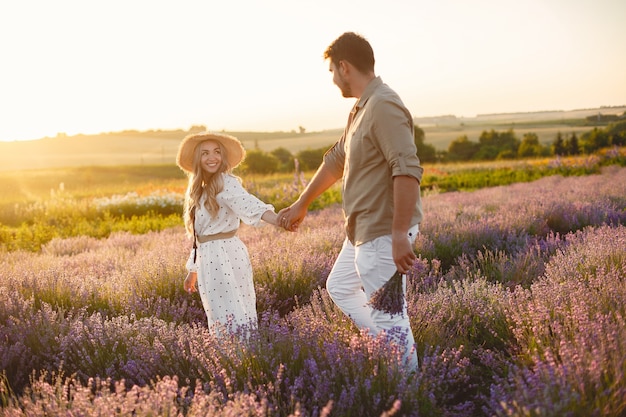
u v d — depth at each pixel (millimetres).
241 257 3998
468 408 2920
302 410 2541
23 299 4641
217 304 3906
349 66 3232
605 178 18000
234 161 4188
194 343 3330
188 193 4047
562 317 3453
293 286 5199
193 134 3955
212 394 2570
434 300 4211
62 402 2588
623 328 2939
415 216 3076
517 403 2381
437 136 120750
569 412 2219
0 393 3098
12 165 103562
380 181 3094
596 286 3965
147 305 4824
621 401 2432
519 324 3527
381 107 2973
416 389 2684
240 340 3320
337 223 9586
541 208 9156
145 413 2373
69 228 13492
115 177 52094
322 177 3791
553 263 5277
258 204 3826
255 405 2418
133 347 3465
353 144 3164
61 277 5297
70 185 41844
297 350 3133
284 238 7547
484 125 147000
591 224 8570
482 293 4340
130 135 166000
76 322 3934
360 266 3205
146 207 17406
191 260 4121
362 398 2688
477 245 7152
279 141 132500
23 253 8578
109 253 7703
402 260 2939
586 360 2617
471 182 25891
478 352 3510
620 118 128750
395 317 3168
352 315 3543
